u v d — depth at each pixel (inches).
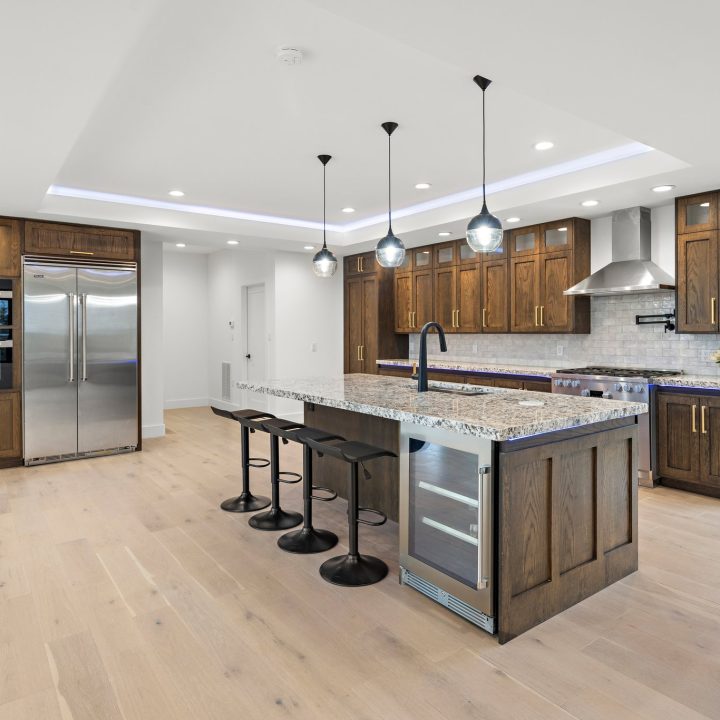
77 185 185.8
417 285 265.7
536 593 90.1
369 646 84.9
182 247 324.2
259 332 306.8
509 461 85.5
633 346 197.9
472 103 122.3
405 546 104.9
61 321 199.8
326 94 117.0
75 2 68.7
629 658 81.5
